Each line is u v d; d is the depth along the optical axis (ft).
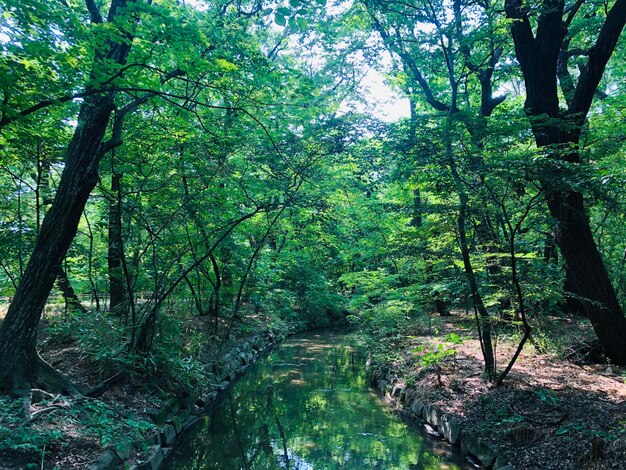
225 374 32.58
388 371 31.32
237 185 32.14
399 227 41.55
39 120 22.54
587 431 15.88
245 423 26.02
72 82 16.90
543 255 34.73
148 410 20.72
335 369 39.06
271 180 30.83
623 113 32.24
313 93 30.48
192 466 20.38
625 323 24.35
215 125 27.12
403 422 25.02
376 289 41.42
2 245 25.16
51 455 14.11
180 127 25.08
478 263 24.08
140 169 26.43
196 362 26.58
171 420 21.88
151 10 15.98
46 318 29.04
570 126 20.98
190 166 27.86
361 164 27.22
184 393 25.25
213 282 38.50
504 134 20.54
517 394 20.63
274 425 25.64
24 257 27.84
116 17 16.33
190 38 17.11
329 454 21.45
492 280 24.36
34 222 28.58
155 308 23.95
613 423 16.42
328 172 36.60
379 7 35.53
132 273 27.14
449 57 28.91
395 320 36.63
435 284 30.96
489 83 37.52
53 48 16.47
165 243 29.22
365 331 40.06
